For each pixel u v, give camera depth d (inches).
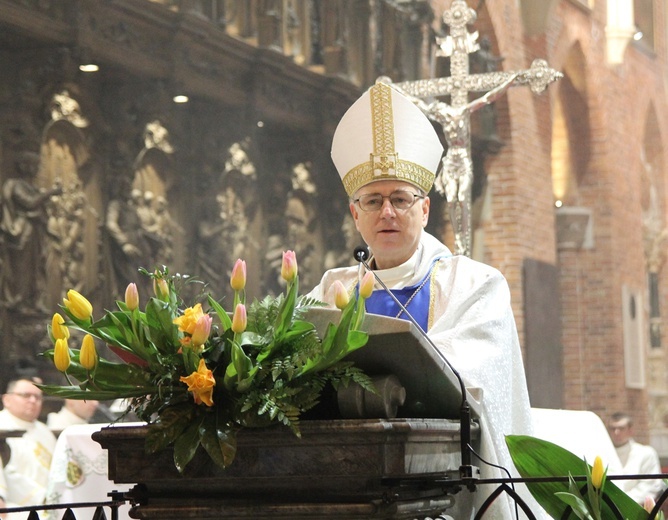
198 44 468.8
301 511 80.7
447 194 244.1
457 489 91.5
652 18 810.2
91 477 189.5
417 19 599.8
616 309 734.5
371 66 578.2
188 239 480.4
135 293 85.5
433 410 95.3
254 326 86.3
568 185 745.0
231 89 495.8
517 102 659.4
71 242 419.2
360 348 85.0
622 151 759.1
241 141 508.1
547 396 668.1
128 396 86.1
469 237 243.6
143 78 454.6
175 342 84.6
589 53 731.4
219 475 82.0
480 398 103.1
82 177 428.5
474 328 111.4
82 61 413.1
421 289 122.4
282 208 538.0
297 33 542.3
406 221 120.4
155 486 84.6
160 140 462.6
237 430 81.0
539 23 674.8
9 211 396.8
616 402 728.3
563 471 93.3
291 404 81.6
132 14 433.1
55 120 414.3
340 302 85.0
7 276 392.8
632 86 782.5
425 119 121.5
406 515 83.7
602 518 90.5
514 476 109.1
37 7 393.7
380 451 79.3
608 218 740.0
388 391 84.0
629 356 746.2
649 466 398.6
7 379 383.6
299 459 80.5
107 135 440.8
